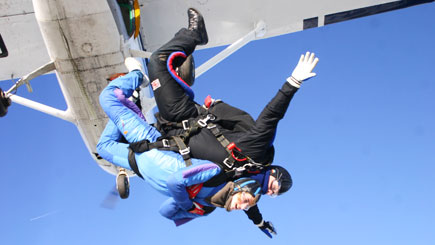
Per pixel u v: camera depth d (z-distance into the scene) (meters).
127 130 3.32
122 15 5.96
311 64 3.03
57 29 5.52
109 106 3.38
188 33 3.63
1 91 3.85
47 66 5.92
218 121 3.45
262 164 3.24
